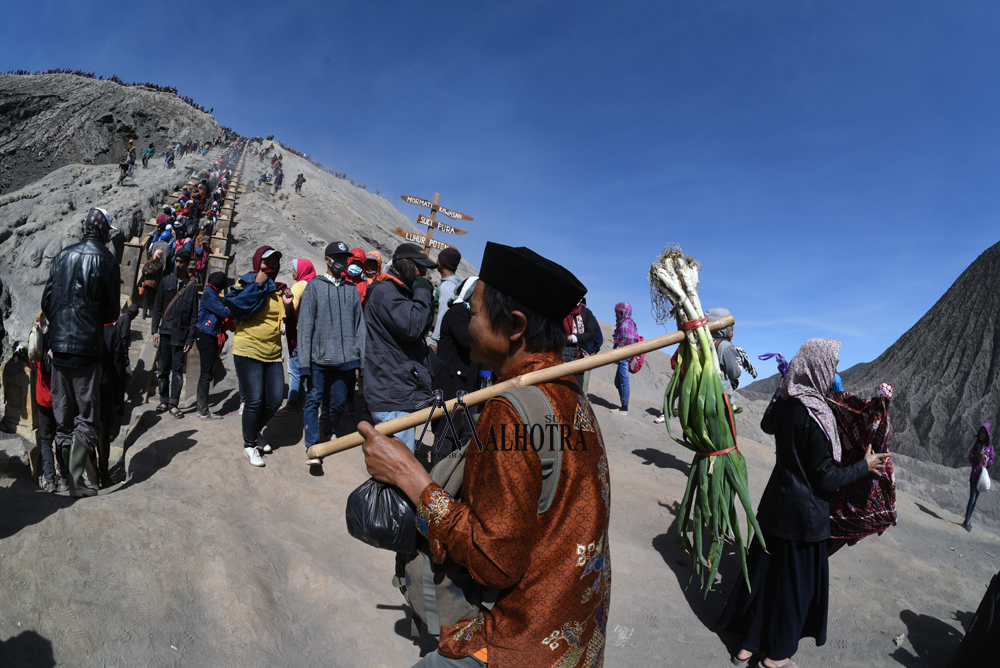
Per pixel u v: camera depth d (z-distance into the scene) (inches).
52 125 3371.1
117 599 99.0
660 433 304.8
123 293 486.6
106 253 133.6
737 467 104.0
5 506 116.0
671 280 101.3
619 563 157.6
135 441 185.8
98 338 132.9
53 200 1403.8
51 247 1270.9
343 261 169.0
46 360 165.0
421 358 158.9
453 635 51.0
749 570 125.0
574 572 45.1
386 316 147.5
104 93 3614.7
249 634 101.3
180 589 105.3
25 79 3538.4
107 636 92.8
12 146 3240.7
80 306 128.6
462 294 157.8
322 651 105.8
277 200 1740.9
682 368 107.0
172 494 133.6
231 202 1314.0
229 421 201.2
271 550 126.2
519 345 53.9
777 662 119.3
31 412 204.7
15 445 188.7
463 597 53.4
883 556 183.6
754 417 509.7
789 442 116.7
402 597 124.5
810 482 115.8
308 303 165.9
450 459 53.7
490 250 53.6
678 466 245.0
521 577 44.3
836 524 126.9
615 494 209.2
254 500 146.2
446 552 47.0
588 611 46.7
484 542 42.6
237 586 109.4
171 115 3720.5
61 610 94.0
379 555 138.5
